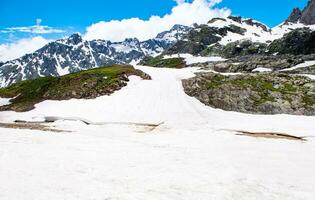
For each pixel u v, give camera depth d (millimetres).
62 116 80500
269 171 31391
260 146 46781
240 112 90812
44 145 38969
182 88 105250
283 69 154250
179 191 23094
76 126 66562
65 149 37000
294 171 31969
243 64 159625
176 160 33438
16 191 21891
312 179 29297
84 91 100562
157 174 27297
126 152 36906
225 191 23531
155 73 122375
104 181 24703
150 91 99750
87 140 45875
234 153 40406
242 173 29281
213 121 76188
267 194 23875
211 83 103188
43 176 25453
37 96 104000
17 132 49375
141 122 73312
